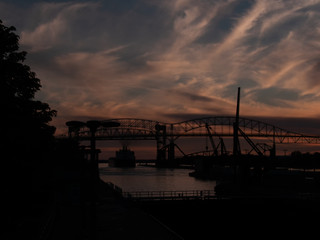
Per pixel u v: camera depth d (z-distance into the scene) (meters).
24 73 22.89
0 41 21.72
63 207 45.56
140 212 41.97
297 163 165.75
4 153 19.64
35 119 24.73
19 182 21.55
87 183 51.12
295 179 93.56
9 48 22.22
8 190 20.34
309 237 54.94
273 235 58.03
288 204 58.62
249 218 57.81
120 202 50.47
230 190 89.31
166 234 29.25
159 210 53.84
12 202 21.39
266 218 58.28
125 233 29.92
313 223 55.09
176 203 54.97
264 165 129.62
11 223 22.94
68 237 28.06
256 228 57.66
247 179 118.06
